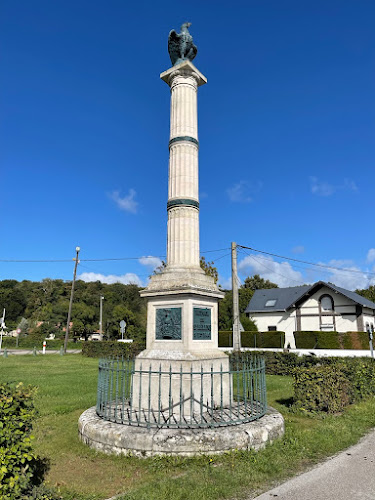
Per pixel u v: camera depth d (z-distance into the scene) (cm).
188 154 1002
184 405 770
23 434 440
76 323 5378
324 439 750
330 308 3275
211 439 643
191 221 961
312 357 1814
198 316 873
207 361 829
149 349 873
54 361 2623
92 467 612
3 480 404
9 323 6800
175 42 1092
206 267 2634
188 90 1045
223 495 509
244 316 3666
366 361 1341
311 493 519
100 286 7950
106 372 816
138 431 667
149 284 921
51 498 437
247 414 776
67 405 1089
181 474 577
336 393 1027
